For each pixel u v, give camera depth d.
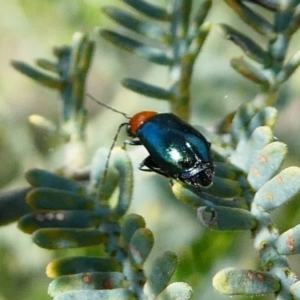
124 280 0.14
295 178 0.14
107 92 0.31
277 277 0.13
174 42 0.16
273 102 0.16
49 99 0.31
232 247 0.20
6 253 0.25
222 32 0.16
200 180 0.15
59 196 0.14
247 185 0.14
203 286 0.20
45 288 0.25
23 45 0.30
